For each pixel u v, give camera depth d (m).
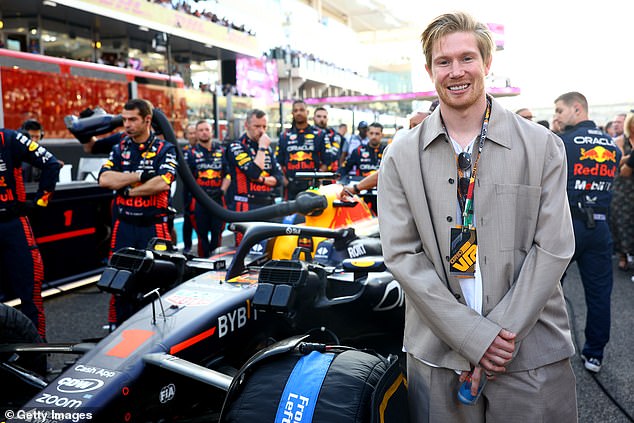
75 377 1.91
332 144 6.80
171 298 2.41
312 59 25.03
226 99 13.46
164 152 3.89
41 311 3.81
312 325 2.64
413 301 1.55
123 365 1.95
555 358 1.53
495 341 1.41
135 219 3.89
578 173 3.40
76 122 3.99
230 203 6.27
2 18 13.19
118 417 1.85
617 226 6.51
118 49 15.72
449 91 1.53
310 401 1.50
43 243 5.32
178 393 2.11
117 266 2.49
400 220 1.60
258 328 2.48
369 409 1.50
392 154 1.64
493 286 1.50
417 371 1.65
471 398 1.49
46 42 13.69
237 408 1.57
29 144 3.68
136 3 12.58
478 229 1.51
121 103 10.83
